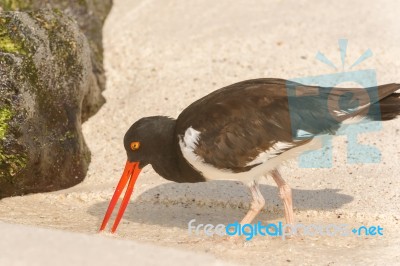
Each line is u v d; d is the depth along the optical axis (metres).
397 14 17.58
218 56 16.39
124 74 16.31
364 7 17.91
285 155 10.93
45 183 12.80
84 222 11.77
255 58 16.23
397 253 10.53
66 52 13.42
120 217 11.32
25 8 15.24
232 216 12.21
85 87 13.97
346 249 10.74
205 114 10.84
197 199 12.57
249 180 11.17
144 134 11.30
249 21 17.56
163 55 16.64
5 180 12.23
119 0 18.48
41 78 12.78
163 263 9.66
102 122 15.01
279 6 18.14
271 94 10.83
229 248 10.71
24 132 12.23
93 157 14.07
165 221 11.95
